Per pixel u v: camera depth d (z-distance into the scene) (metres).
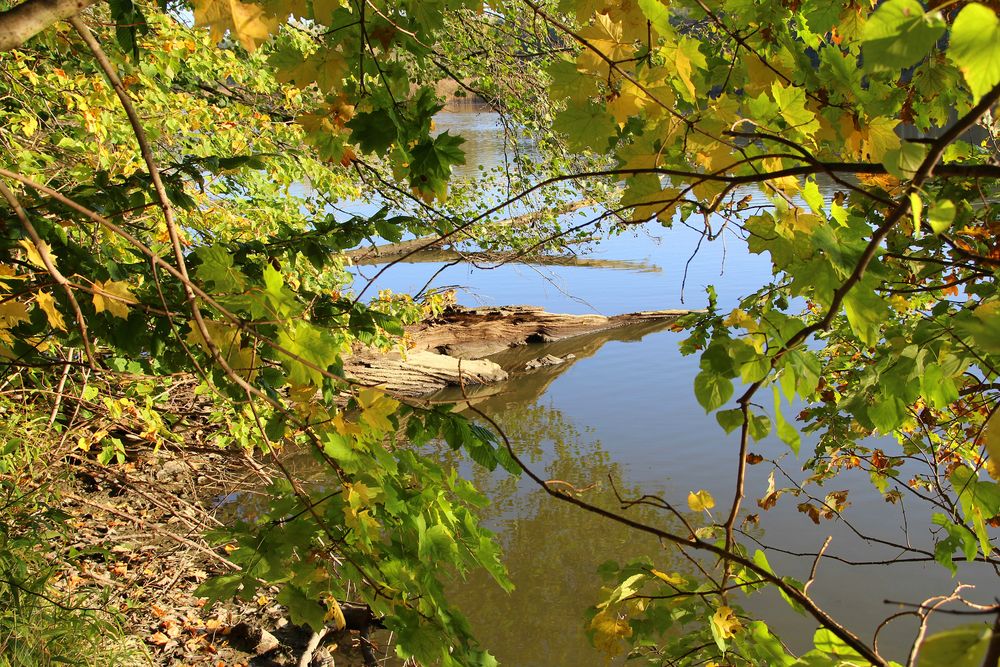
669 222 1.76
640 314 17.61
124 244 3.41
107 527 6.91
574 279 20.69
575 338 16.94
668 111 1.58
